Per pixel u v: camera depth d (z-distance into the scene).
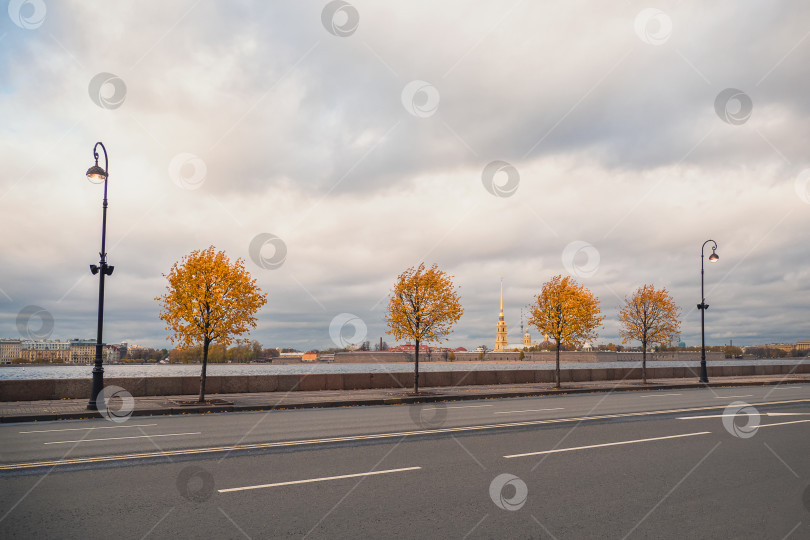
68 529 6.24
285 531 6.19
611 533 6.18
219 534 6.09
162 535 6.05
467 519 6.62
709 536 6.10
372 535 6.07
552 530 6.26
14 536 6.01
